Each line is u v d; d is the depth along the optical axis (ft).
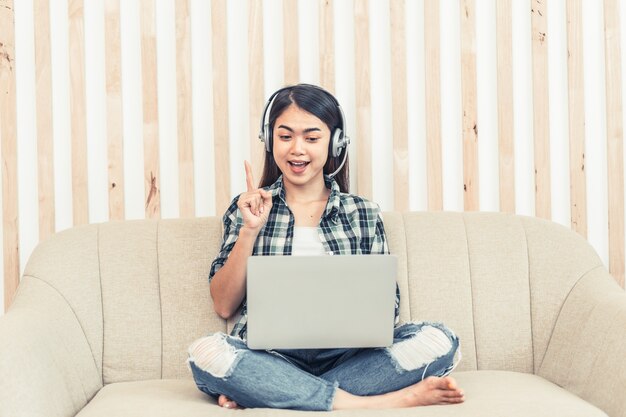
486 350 5.59
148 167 6.63
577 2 6.99
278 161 5.59
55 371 4.48
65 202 6.81
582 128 6.98
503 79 6.88
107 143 6.61
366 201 5.79
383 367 4.59
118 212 6.61
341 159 6.11
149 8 6.61
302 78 6.99
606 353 4.63
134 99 6.84
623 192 7.02
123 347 5.46
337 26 6.98
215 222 5.92
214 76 6.66
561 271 5.72
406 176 6.81
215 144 6.66
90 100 6.80
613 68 7.00
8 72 6.55
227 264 5.26
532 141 7.14
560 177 7.18
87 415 4.26
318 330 4.47
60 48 6.78
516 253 5.84
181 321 5.56
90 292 5.51
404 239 5.90
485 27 7.10
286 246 5.49
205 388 4.53
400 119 6.81
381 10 7.03
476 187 6.86
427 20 6.82
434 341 4.54
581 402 4.37
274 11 6.97
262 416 4.09
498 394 4.46
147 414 4.11
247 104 6.93
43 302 5.11
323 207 5.73
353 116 6.98
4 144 6.54
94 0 6.81
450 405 4.25
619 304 4.85
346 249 5.51
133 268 5.67
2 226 6.67
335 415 4.10
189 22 6.66
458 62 7.10
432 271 5.77
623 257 7.00
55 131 6.77
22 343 4.22
